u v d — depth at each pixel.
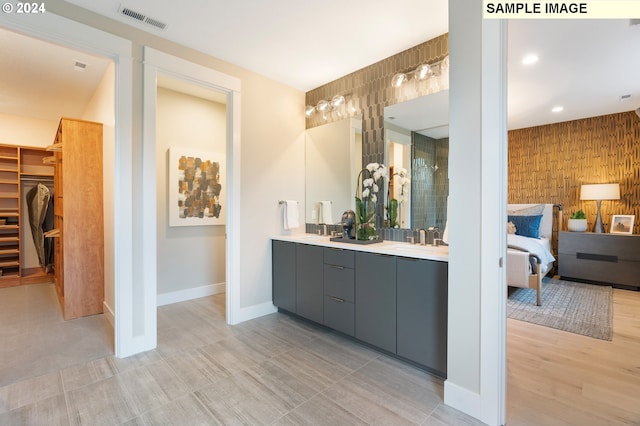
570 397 1.82
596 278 4.41
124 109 2.28
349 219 2.89
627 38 2.48
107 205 3.07
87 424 1.58
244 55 2.79
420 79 2.59
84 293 3.23
